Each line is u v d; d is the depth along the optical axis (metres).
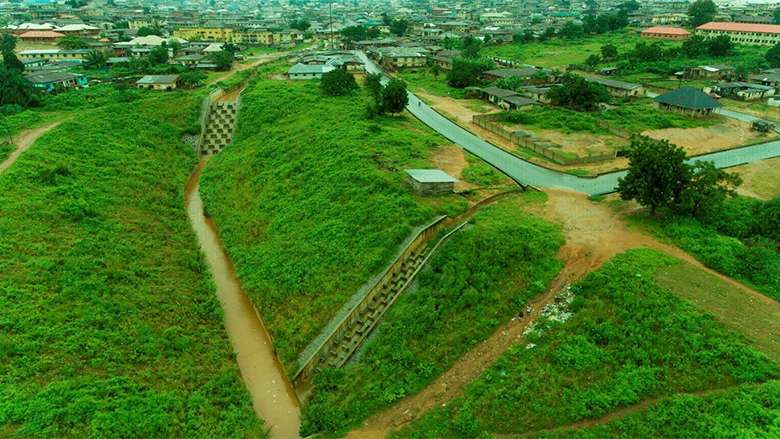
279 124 94.50
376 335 42.59
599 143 81.31
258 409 39.88
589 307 40.72
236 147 91.00
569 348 37.28
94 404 34.12
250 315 51.56
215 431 35.91
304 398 40.47
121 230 58.75
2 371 34.91
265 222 64.69
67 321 41.06
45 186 62.19
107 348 39.62
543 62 162.50
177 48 174.75
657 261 45.00
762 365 33.94
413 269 48.03
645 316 38.94
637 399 33.38
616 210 56.03
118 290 47.00
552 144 80.38
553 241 48.25
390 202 56.28
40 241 51.16
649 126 90.69
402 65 156.38
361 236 53.22
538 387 34.91
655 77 135.38
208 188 77.50
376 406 36.97
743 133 89.12
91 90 112.94
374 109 92.12
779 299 40.91
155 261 55.34
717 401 32.03
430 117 97.12
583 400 33.66
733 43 175.38
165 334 43.66
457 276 44.59
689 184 52.78
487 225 50.56
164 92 111.38
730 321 38.03
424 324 41.44
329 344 43.44
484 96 115.12
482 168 66.94
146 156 82.44
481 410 34.28
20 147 74.38
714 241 47.91
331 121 87.81
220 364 43.31
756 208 54.34
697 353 35.41
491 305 42.47
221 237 64.62
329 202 61.50
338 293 47.75
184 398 37.97
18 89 96.56
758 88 115.56
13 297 41.84
